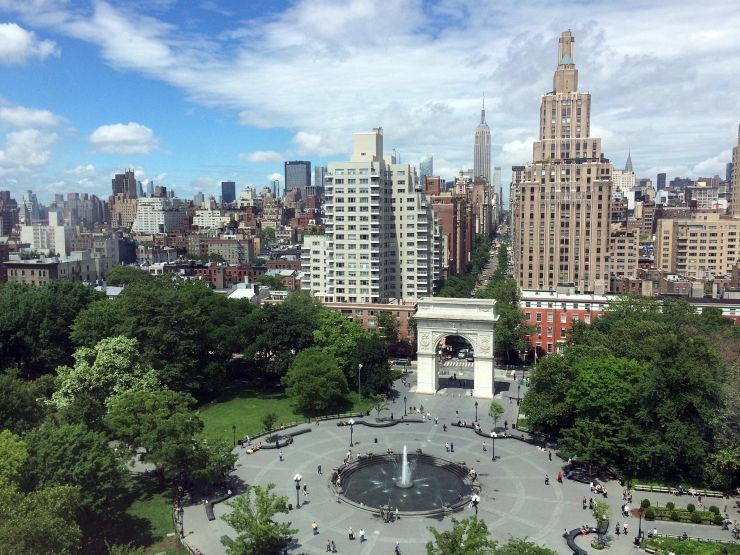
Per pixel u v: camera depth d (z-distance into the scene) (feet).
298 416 448.24
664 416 323.37
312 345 513.04
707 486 323.98
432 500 315.58
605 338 438.40
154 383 395.14
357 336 517.55
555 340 588.09
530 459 366.43
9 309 511.81
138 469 347.77
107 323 490.08
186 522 287.48
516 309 603.26
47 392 399.85
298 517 294.25
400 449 384.47
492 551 226.99
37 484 252.21
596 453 334.85
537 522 287.89
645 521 290.15
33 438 272.31
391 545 269.03
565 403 369.91
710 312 540.93
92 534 270.87
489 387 490.08
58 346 521.65
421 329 501.56
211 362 489.67
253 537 244.83
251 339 512.22
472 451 379.76
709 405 323.57
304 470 350.43
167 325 451.53
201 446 314.55
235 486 328.08
